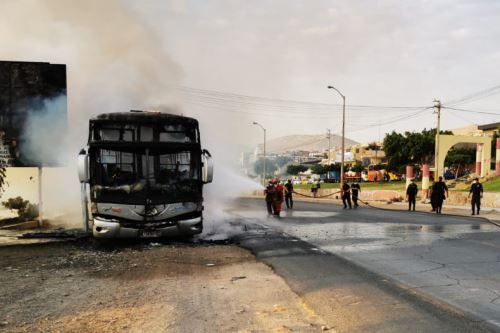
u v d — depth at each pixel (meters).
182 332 4.80
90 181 10.71
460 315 5.34
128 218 10.57
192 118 11.28
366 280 7.22
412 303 5.86
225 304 5.89
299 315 5.39
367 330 4.82
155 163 10.83
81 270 8.23
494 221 17.67
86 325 5.05
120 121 10.90
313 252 10.09
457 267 8.31
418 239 12.25
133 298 6.22
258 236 12.88
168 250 10.31
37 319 5.30
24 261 9.13
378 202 35.09
